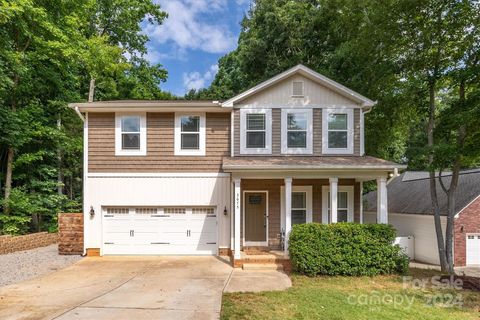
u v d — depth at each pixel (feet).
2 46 46.78
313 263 32.83
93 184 42.45
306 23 68.74
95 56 63.36
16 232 50.06
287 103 43.21
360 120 43.34
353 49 50.08
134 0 77.41
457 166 39.88
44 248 48.32
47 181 57.00
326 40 68.59
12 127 49.19
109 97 79.97
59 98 59.31
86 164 42.52
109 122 42.98
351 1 49.98
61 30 54.24
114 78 79.30
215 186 42.93
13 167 52.60
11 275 31.83
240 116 43.04
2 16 42.52
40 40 50.83
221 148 43.34
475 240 48.85
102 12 74.38
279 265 35.68
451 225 39.52
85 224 42.09
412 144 68.90
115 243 42.50
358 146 43.11
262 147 42.88
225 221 42.73
